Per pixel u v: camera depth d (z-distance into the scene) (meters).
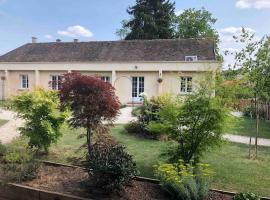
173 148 6.88
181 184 4.68
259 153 9.14
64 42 31.20
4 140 9.86
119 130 12.41
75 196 4.76
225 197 4.93
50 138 7.88
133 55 26.81
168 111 6.63
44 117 7.80
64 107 6.91
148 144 9.85
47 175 5.70
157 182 5.46
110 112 6.52
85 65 26.38
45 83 28.19
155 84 25.30
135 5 42.50
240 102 7.48
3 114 16.91
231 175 6.84
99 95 6.45
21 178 5.38
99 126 6.69
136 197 4.88
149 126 7.33
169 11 43.22
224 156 8.61
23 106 7.76
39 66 27.83
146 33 40.72
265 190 5.91
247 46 8.34
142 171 6.91
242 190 5.89
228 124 6.42
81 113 6.50
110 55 27.50
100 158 5.00
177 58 25.42
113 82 25.86
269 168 7.47
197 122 6.46
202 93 6.43
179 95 6.79
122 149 5.44
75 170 5.98
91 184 5.22
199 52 25.67
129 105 24.72
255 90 8.34
